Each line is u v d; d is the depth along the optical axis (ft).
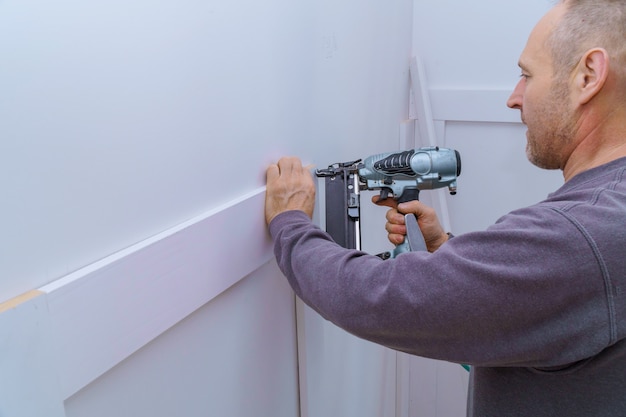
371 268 2.15
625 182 1.94
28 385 1.57
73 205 1.72
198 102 2.27
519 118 5.24
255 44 2.62
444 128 5.66
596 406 2.06
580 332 1.84
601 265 1.76
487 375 2.36
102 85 1.77
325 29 3.38
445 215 5.50
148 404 2.23
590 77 2.03
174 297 2.21
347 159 4.03
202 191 2.39
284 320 3.38
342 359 4.39
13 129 1.49
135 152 1.95
